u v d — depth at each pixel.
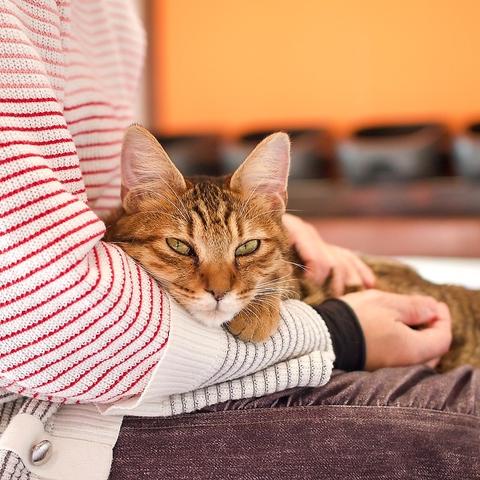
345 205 3.96
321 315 1.04
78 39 1.08
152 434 0.88
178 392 0.87
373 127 4.01
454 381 0.97
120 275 0.81
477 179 3.75
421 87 3.97
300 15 4.04
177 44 4.21
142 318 0.80
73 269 0.75
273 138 1.11
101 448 0.86
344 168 3.96
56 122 0.83
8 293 0.73
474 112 3.92
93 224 0.79
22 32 0.81
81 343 0.76
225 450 0.86
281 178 1.14
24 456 0.79
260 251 1.11
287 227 1.29
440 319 1.25
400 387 0.94
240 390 0.90
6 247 0.73
